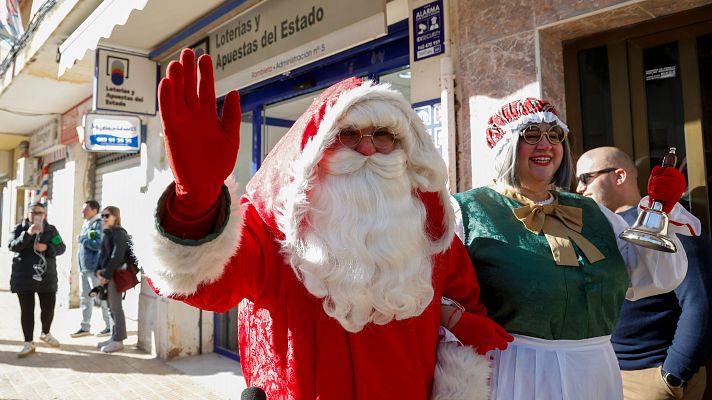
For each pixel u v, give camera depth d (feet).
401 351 4.10
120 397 13.55
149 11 14.08
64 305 29.04
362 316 3.83
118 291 18.39
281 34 12.50
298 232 3.92
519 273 5.24
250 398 3.56
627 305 6.89
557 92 8.57
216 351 17.65
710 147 7.61
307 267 3.85
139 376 15.28
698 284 6.13
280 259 4.05
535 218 5.54
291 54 12.20
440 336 4.74
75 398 13.53
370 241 3.87
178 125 2.94
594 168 7.26
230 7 13.58
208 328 17.70
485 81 8.79
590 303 5.27
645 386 6.61
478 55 8.89
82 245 21.29
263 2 13.05
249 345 4.36
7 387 14.46
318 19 11.48
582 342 5.31
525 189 5.90
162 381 14.76
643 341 6.77
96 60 15.97
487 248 5.45
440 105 9.31
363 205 3.93
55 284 18.90
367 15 10.26
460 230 5.69
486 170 8.68
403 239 3.94
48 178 35.06
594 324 5.33
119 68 16.35
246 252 3.73
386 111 4.05
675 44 7.90
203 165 3.02
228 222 3.32
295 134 4.22
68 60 15.14
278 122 16.31
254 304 4.13
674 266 5.70
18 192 43.55
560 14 7.99
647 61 8.18
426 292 4.15
